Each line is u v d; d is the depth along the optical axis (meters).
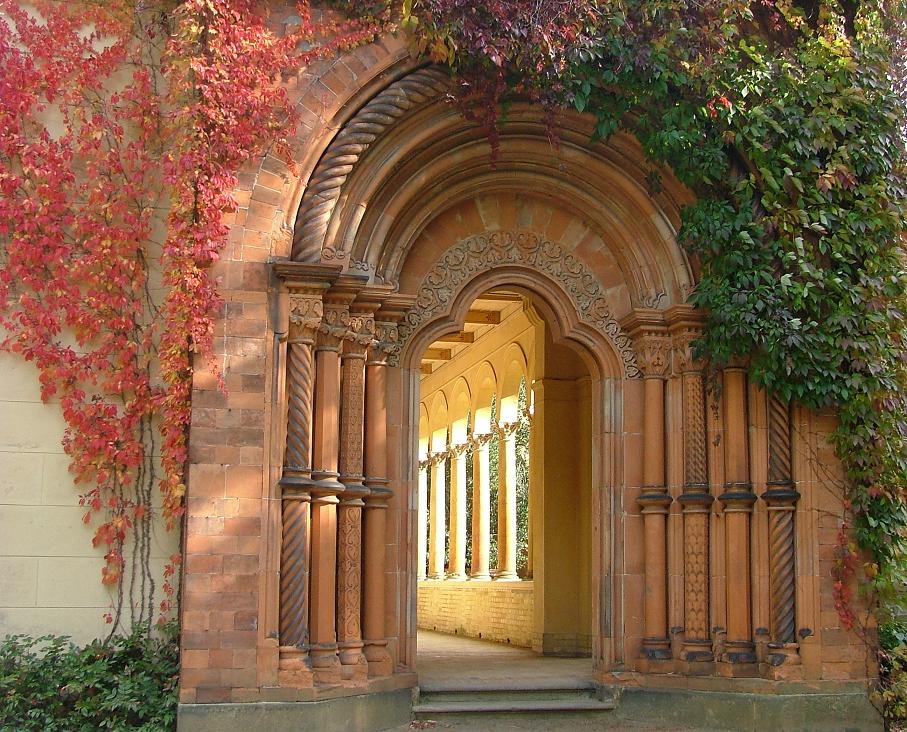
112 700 10.87
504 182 13.86
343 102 12.06
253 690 11.02
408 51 12.22
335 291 12.13
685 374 13.55
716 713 12.61
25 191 11.88
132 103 12.17
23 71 11.92
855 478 12.77
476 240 13.93
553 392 18.03
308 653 11.47
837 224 12.87
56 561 11.62
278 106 11.88
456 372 25.92
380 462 12.77
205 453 11.23
